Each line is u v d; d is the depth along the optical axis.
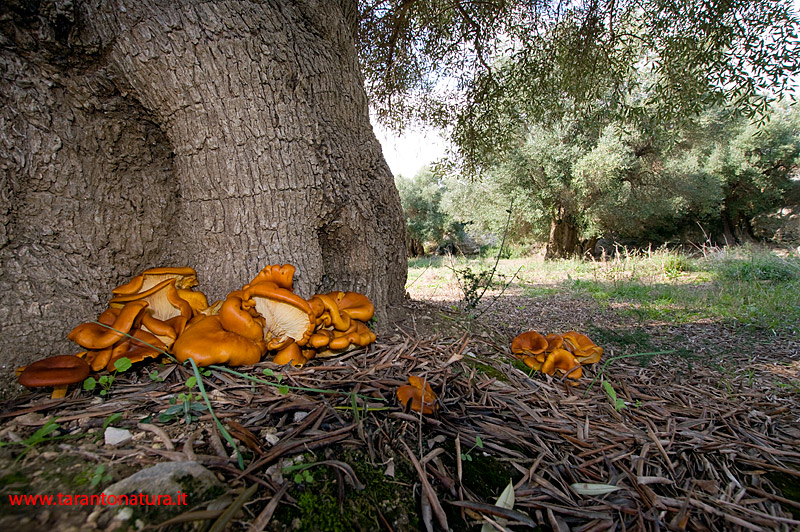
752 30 3.88
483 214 17.88
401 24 5.52
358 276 2.91
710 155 18.84
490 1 5.11
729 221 23.31
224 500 1.12
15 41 1.74
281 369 1.92
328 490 1.25
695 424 2.16
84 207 2.01
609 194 15.27
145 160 2.28
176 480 1.14
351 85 2.90
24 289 1.79
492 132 6.31
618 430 1.97
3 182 1.72
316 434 1.45
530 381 2.42
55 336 1.86
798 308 5.34
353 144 2.89
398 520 1.23
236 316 1.87
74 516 1.00
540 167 15.77
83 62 1.95
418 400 1.75
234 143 2.23
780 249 15.50
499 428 1.78
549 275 11.46
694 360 3.42
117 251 2.15
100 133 2.05
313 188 2.48
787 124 18.91
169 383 1.73
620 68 5.17
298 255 2.44
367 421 1.60
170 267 2.27
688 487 1.61
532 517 1.36
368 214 2.91
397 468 1.42
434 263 16.22
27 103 1.79
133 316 1.78
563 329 4.45
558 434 1.86
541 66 5.77
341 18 2.85
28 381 1.41
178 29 2.01
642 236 21.66
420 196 29.44
